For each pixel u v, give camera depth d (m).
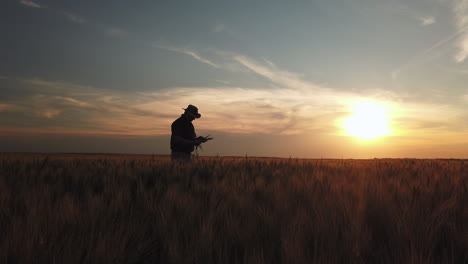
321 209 1.96
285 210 2.03
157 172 4.21
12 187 2.73
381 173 4.37
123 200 2.32
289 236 1.50
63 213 1.80
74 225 1.63
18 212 1.89
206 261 1.37
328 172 4.40
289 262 1.31
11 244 1.34
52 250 1.35
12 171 3.83
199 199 2.33
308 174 4.13
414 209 1.99
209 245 1.46
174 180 3.64
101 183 3.23
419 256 1.35
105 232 1.55
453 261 1.38
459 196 2.52
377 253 1.45
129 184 3.17
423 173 4.53
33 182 3.10
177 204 2.17
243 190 2.84
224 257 1.39
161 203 2.20
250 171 4.84
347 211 1.87
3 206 1.98
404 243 1.48
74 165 4.99
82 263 1.31
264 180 3.54
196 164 5.48
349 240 1.50
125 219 1.85
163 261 1.46
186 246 1.47
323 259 1.32
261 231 1.69
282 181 3.43
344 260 1.37
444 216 1.88
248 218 1.88
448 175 4.20
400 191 2.70
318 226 1.66
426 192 2.73
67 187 2.96
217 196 2.50
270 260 1.36
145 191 2.70
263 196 2.61
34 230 1.51
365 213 1.90
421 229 1.62
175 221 1.79
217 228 1.76
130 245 1.50
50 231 1.53
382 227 1.76
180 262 1.37
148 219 1.91
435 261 1.38
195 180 3.45
